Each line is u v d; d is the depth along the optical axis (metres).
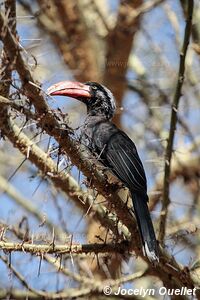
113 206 9.52
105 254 10.69
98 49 15.87
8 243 9.61
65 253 9.62
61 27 15.79
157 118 15.43
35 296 10.98
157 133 15.12
